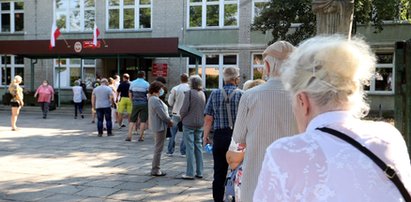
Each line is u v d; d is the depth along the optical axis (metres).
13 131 13.40
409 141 4.28
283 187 1.37
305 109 1.55
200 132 7.11
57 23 26.31
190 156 6.98
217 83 23.86
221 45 23.53
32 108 21.78
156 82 7.30
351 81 1.49
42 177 7.12
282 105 2.71
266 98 2.75
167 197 5.96
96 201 5.75
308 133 1.45
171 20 24.22
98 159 8.76
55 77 26.44
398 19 17.47
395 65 4.38
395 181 1.36
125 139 11.60
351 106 1.51
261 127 2.73
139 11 24.94
